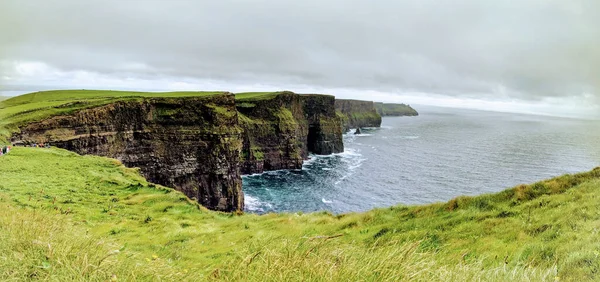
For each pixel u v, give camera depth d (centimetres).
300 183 9750
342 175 10675
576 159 13525
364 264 709
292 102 13750
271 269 688
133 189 3378
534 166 11938
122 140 7431
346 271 679
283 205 7875
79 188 3014
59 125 6384
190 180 8225
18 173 3091
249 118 12181
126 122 7519
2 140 5100
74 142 6525
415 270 698
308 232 1858
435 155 14650
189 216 2683
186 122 8225
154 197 3111
